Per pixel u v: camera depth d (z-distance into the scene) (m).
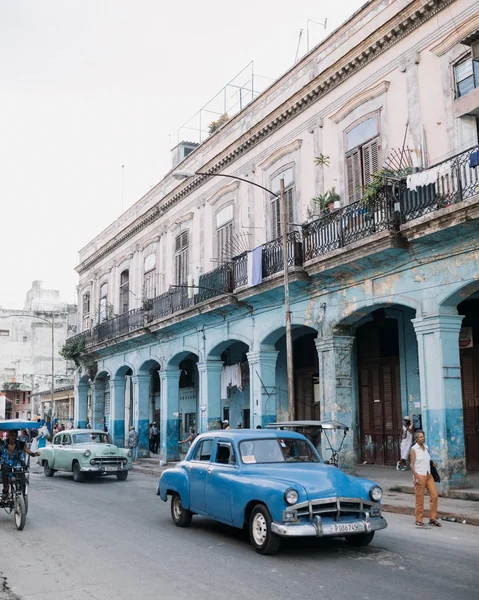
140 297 30.98
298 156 19.34
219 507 9.34
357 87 17.12
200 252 25.11
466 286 12.70
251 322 20.03
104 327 32.81
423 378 13.58
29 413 67.00
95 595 6.72
